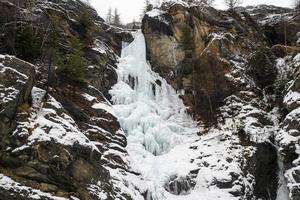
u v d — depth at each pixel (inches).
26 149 677.3
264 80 1206.9
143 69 1243.2
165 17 1310.3
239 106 1132.5
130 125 1041.5
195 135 1133.7
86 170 751.1
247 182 976.3
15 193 650.2
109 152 898.7
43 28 1039.0
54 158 690.8
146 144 1039.6
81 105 948.0
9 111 689.0
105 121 960.9
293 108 1046.4
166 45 1286.9
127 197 807.7
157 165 997.2
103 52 1165.1
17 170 671.1
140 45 1304.1
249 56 1225.4
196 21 1279.5
